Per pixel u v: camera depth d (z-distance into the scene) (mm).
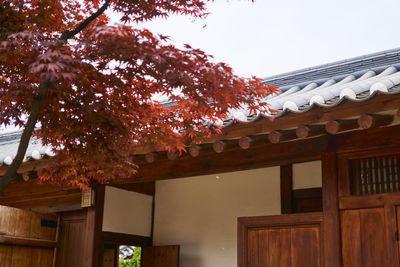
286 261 4676
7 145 8656
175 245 7828
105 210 7188
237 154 5398
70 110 3834
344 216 4441
